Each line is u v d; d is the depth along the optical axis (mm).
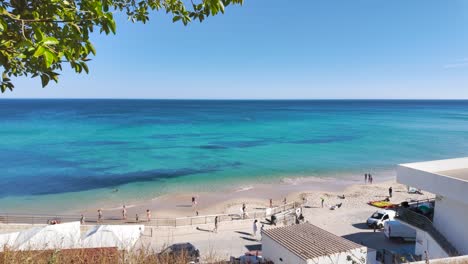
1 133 81312
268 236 16609
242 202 34062
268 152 59219
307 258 13805
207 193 36781
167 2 4852
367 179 43094
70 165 47719
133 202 33562
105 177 41875
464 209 12930
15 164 48000
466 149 61219
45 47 2729
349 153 58625
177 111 175500
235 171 45844
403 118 135625
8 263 6434
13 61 3695
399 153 58406
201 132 86562
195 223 27188
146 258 7535
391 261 16656
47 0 3336
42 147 62000
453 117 141125
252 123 111625
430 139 74562
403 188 39281
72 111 168375
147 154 56312
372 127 100500
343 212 30266
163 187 38500
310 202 33781
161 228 25219
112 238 16953
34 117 129375
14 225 23391
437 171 15562
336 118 135000
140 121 115375
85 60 3637
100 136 77188
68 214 29984
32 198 34156
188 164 49312
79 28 3475
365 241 23219
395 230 23000
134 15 5301
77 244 15273
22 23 3033
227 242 22719
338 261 14258
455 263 8625
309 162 51656
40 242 14836
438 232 14344
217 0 4234
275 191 37906
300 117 139750
